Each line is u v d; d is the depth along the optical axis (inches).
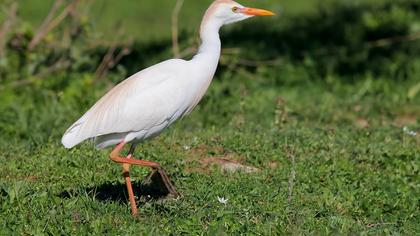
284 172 438.3
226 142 481.4
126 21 978.1
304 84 709.3
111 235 347.6
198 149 477.7
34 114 566.6
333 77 733.9
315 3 1033.5
